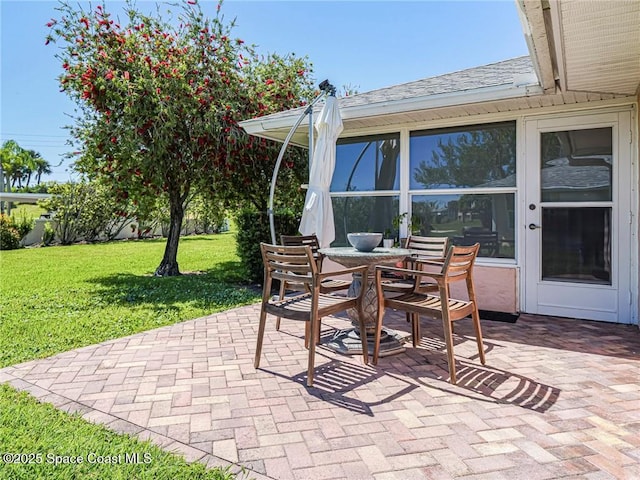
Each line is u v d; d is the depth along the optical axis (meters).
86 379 3.08
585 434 2.25
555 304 4.88
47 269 9.42
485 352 3.64
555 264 4.88
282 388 2.92
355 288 3.94
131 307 5.62
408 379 3.07
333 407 2.62
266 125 6.09
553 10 2.54
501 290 5.13
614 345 3.80
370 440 2.21
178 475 1.91
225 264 10.58
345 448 2.14
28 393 2.83
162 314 5.21
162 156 7.36
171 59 7.41
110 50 7.14
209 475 1.91
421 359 3.50
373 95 6.05
